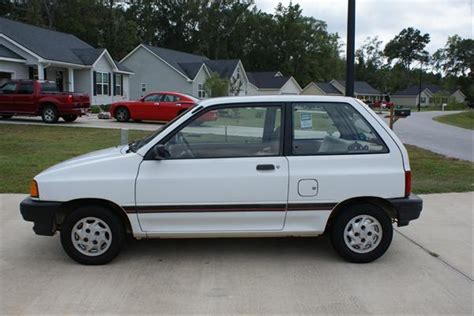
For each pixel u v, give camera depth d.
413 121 36.50
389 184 4.66
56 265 4.70
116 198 4.55
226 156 4.64
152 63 42.38
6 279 4.34
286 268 4.65
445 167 10.95
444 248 5.29
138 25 69.94
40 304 3.83
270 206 4.62
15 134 15.89
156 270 4.57
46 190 4.56
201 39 74.56
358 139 4.75
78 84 31.62
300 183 4.61
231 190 4.59
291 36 75.56
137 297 3.97
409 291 4.13
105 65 33.06
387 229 4.73
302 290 4.13
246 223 4.66
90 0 51.06
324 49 80.19
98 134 16.34
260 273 4.52
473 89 108.06
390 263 4.81
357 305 3.85
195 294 4.04
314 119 4.74
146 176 4.57
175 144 4.67
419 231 5.92
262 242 5.45
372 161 4.68
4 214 6.46
